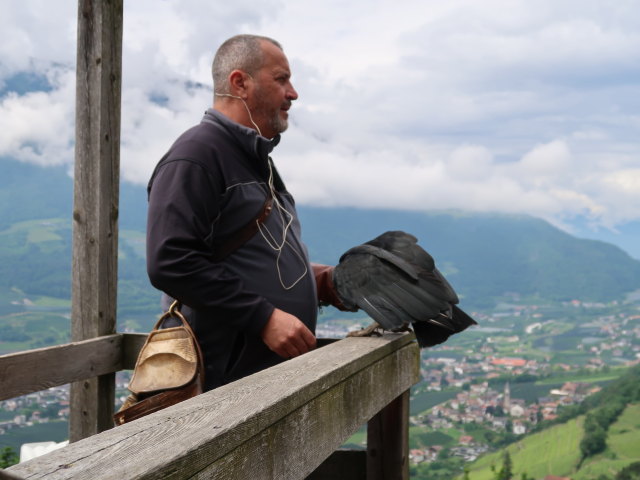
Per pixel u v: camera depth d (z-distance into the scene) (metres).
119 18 3.58
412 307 2.41
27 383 2.87
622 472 72.00
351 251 2.66
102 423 3.42
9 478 0.68
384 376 2.33
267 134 2.71
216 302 2.32
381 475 2.74
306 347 2.40
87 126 3.51
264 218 2.54
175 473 1.08
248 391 1.54
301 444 1.60
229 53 2.63
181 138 2.46
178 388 2.23
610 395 99.00
